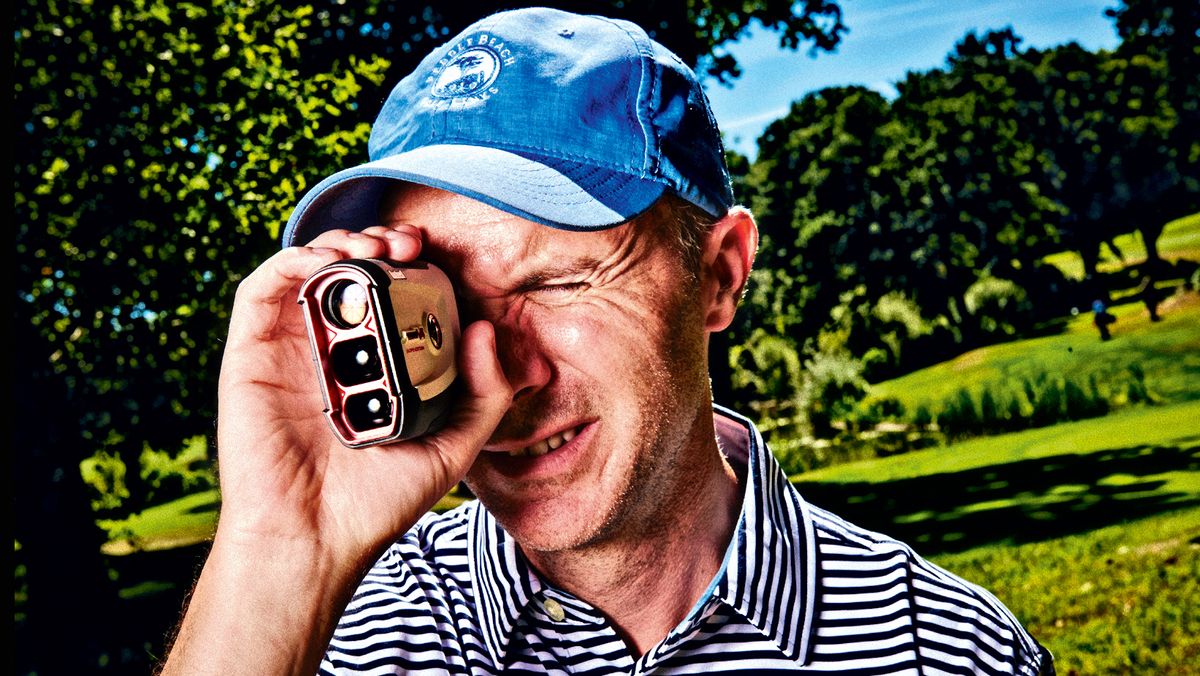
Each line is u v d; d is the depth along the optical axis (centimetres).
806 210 6512
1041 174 6788
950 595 174
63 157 1407
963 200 6378
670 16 1712
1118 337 4297
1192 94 6812
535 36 166
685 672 165
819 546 175
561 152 158
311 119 1409
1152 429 2209
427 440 151
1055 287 6262
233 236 1453
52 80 1384
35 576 1653
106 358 1642
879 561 175
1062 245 7406
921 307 6122
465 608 181
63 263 1490
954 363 5112
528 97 160
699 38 1819
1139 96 6856
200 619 149
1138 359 3559
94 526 1728
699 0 1798
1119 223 6656
